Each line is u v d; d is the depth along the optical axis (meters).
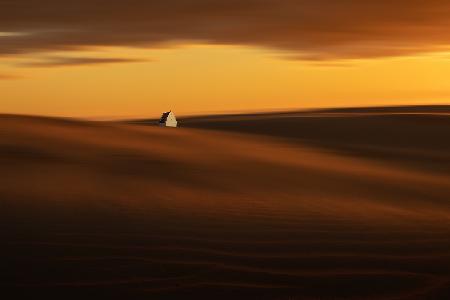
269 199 21.31
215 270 10.69
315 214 17.52
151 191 21.84
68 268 10.55
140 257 11.39
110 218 15.43
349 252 12.27
